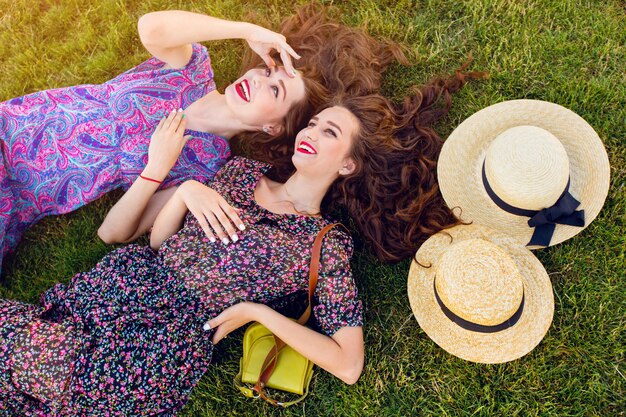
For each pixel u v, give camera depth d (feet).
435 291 8.53
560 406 9.46
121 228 9.45
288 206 9.28
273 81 9.45
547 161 7.98
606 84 10.47
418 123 10.13
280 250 8.67
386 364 9.91
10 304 8.41
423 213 9.95
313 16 10.79
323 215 9.53
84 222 10.75
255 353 9.11
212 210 8.70
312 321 9.82
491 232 9.27
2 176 9.26
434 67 11.03
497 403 9.58
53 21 11.54
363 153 9.45
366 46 10.49
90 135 9.48
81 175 9.66
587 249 9.98
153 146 9.21
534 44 10.81
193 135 9.81
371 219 10.15
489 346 8.66
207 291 8.70
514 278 7.85
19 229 10.06
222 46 11.45
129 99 9.42
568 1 10.82
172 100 9.66
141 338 8.23
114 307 8.41
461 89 10.77
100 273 8.77
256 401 9.81
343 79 10.14
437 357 9.86
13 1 11.51
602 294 9.79
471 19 11.10
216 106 9.84
